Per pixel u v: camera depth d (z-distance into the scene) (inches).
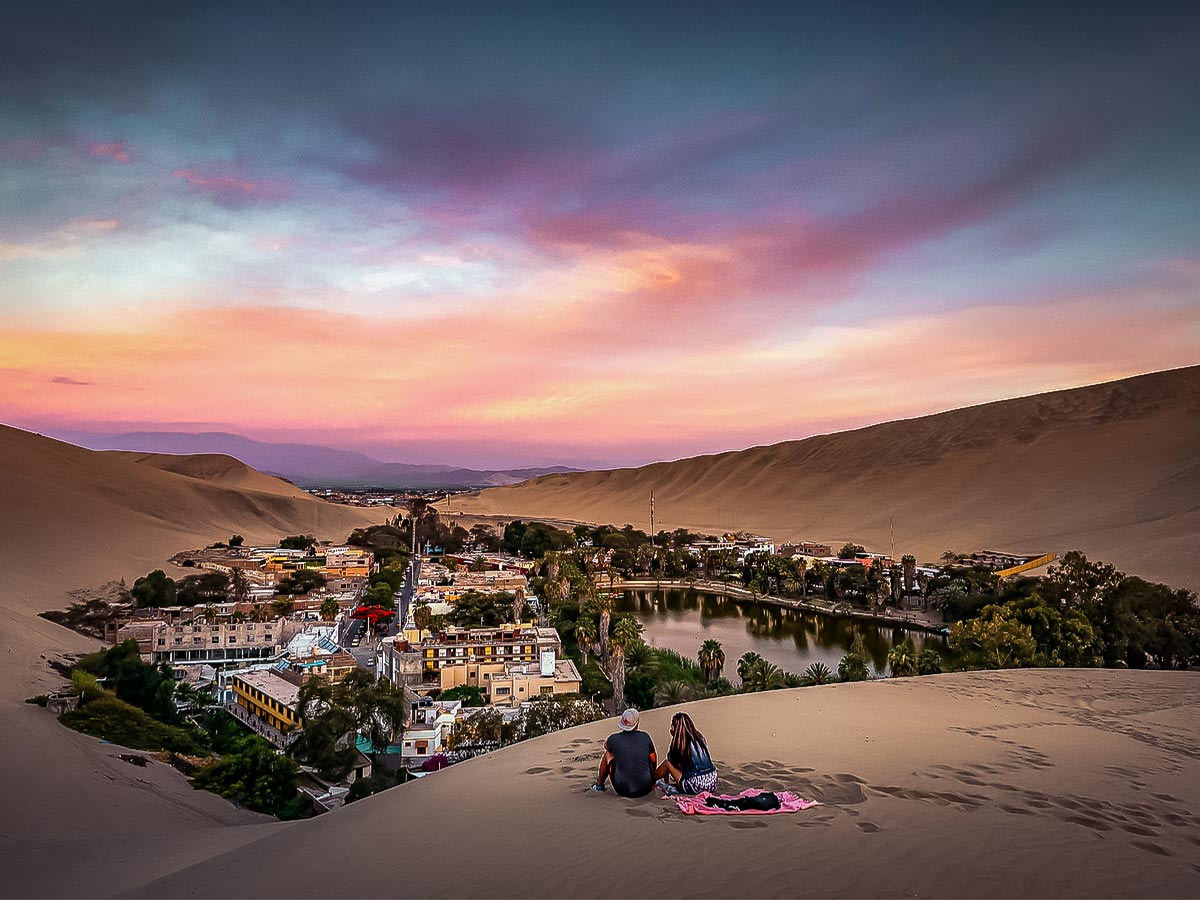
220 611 4367.6
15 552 5295.3
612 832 371.6
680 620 4953.3
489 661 3250.5
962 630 2524.6
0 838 842.8
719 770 474.9
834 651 3863.2
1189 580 4461.1
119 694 2492.6
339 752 1966.0
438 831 424.8
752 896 286.0
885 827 360.8
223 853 573.6
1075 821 385.7
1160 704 845.8
